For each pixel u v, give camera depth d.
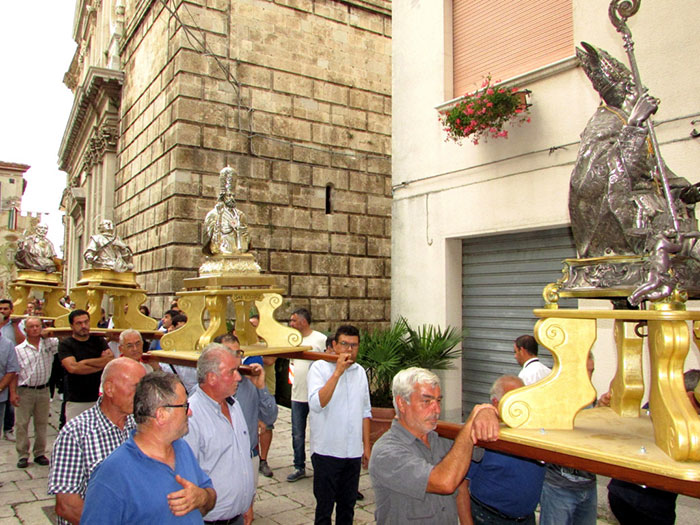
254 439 5.09
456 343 7.43
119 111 17.94
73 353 6.75
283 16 14.14
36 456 7.67
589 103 6.35
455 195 7.84
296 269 13.91
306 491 6.65
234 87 13.34
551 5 6.97
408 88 8.64
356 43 15.24
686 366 5.22
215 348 3.73
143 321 6.60
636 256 2.27
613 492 3.97
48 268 9.16
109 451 3.47
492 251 7.84
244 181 13.34
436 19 8.22
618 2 2.59
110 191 17.98
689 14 5.53
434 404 3.06
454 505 3.29
